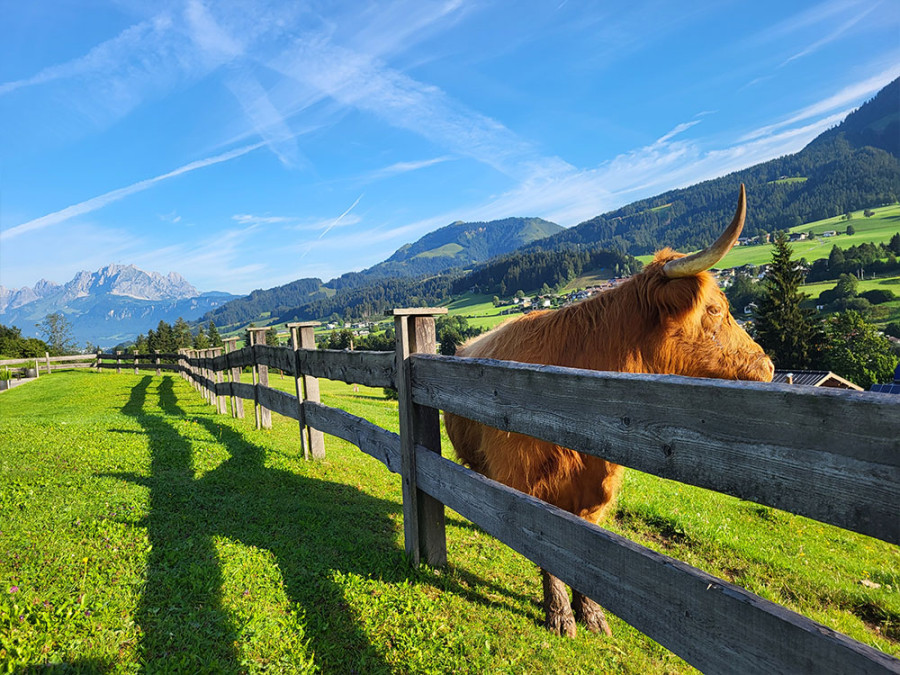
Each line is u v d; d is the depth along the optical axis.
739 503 7.50
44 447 5.67
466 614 2.87
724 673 1.39
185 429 7.49
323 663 2.26
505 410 2.36
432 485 3.08
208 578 2.75
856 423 1.12
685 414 1.53
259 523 3.77
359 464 6.27
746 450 1.36
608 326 3.07
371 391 38.50
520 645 2.65
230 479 4.85
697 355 2.93
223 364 10.36
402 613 2.75
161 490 4.20
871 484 1.09
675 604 1.54
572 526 1.97
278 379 34.81
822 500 1.19
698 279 2.86
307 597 2.77
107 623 2.23
